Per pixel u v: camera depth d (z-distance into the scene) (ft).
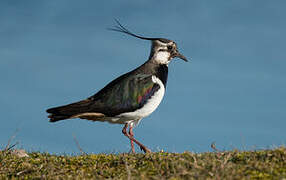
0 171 38.75
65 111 46.60
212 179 31.17
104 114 47.52
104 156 41.96
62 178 35.68
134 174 35.09
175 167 35.35
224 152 38.37
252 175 31.60
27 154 46.78
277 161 34.71
